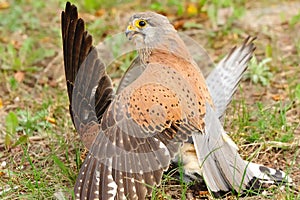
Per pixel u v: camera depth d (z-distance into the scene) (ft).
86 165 29.19
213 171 30.78
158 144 29.09
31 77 46.78
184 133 30.07
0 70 47.26
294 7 56.80
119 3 57.77
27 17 55.31
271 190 31.81
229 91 37.81
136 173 28.63
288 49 49.57
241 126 37.68
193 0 57.67
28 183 32.89
